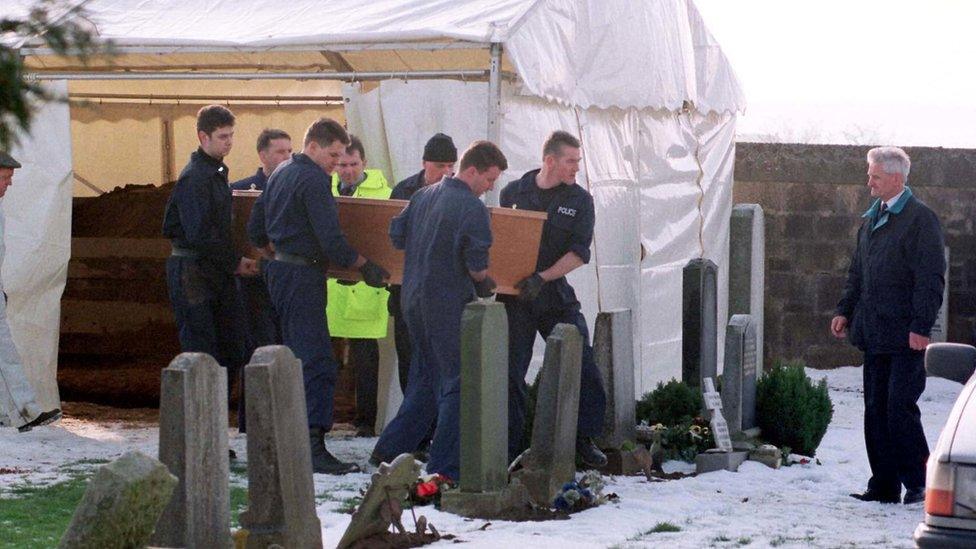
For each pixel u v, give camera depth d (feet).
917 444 34.86
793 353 68.80
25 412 40.81
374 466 35.83
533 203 38.24
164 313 54.49
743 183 68.49
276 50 41.93
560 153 37.86
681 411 42.14
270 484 24.35
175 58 53.06
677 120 54.65
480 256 33.78
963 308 68.28
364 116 43.24
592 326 47.57
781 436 42.19
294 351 36.45
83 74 44.55
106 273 54.75
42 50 40.75
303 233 36.37
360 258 36.65
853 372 67.51
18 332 44.88
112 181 62.44
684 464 40.47
